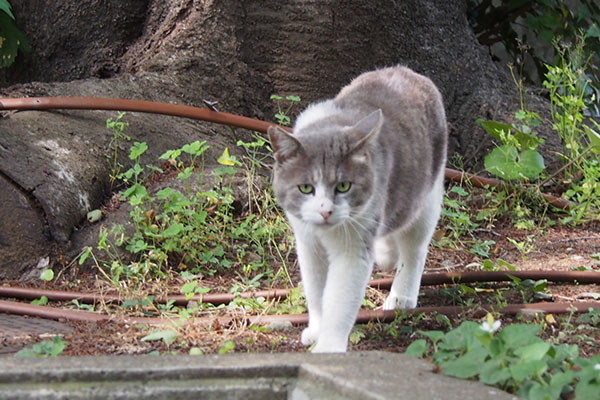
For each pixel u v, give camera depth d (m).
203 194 2.27
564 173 2.67
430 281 2.14
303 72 2.62
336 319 1.82
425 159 1.98
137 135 2.40
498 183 2.58
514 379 1.57
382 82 2.03
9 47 2.58
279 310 2.03
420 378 1.57
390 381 1.56
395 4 2.62
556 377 1.56
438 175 2.06
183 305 2.07
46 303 2.04
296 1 2.60
